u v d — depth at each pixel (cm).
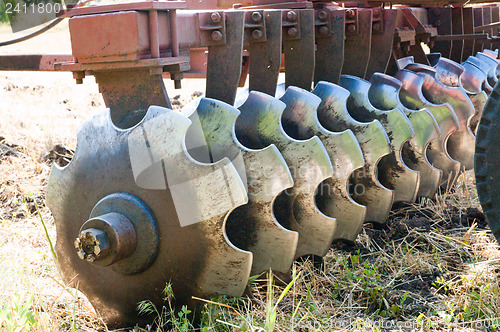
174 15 260
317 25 358
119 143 256
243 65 456
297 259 326
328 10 357
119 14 246
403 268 329
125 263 254
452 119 393
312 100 308
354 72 384
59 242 285
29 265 329
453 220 399
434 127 370
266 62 322
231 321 256
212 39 288
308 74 344
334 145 306
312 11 333
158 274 257
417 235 375
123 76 267
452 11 504
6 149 578
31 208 452
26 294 286
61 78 1115
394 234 380
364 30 373
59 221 282
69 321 279
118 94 271
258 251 272
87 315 288
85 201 268
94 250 236
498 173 246
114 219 242
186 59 272
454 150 441
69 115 746
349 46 382
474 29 512
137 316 272
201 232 244
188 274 252
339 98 332
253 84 331
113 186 258
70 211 275
